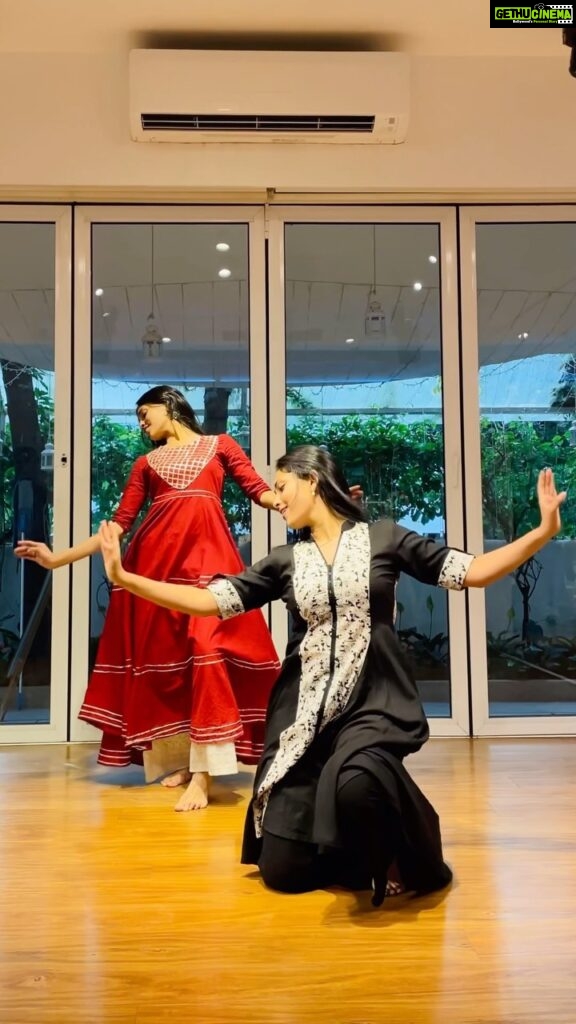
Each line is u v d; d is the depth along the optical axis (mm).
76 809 2312
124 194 3396
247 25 3123
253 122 3203
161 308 3492
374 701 1654
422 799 1635
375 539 1769
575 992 1247
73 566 3361
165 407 2684
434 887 1668
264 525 3418
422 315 3553
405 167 3350
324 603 1704
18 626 3379
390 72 3188
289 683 1771
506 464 3545
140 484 2652
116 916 1553
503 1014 1182
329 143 3314
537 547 1583
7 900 1638
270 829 1673
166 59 3141
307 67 3168
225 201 3457
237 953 1387
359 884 1686
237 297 3510
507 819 2156
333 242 3545
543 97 3383
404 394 3543
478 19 3098
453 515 3484
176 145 3295
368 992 1246
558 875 1750
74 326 3432
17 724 3324
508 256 3576
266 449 3471
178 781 2596
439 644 3475
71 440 3414
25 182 3260
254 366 3480
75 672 3340
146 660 2492
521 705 3479
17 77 3266
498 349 3561
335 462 1870
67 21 3066
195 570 2492
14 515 3418
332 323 3533
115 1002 1223
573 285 3582
